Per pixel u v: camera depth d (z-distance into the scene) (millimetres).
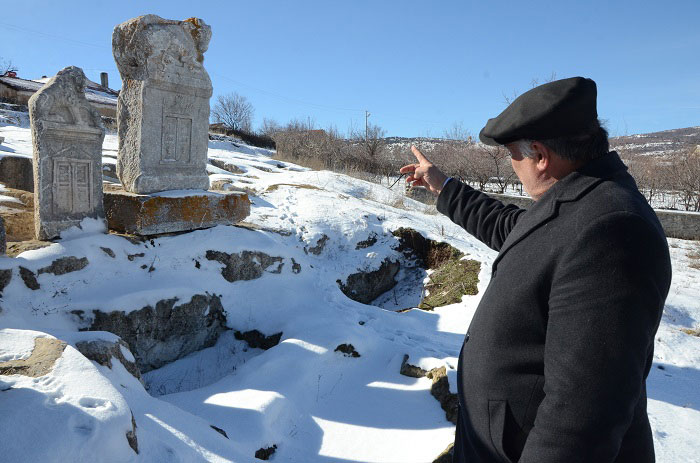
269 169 15039
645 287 1045
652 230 1085
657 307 1062
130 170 5594
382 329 5535
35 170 4730
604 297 1054
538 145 1314
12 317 3992
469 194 2059
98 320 4398
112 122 21531
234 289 5703
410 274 8672
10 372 2090
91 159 5105
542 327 1240
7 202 6359
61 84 4754
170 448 2146
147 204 5293
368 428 3645
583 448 1047
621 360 1028
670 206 21094
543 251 1221
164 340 4902
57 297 4375
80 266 4652
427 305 7156
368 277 8172
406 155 30844
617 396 1030
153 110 5551
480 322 1396
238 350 5273
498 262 1395
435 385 4039
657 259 1069
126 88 5570
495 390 1323
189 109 6012
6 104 23031
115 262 4938
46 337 2453
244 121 55000
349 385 4344
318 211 9023
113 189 5879
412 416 3779
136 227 5266
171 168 5895
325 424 3689
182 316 5031
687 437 3607
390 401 4039
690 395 4438
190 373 4906
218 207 6078
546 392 1132
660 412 4020
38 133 4637
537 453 1100
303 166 19062
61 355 2250
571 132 1249
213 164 13836
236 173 13461
